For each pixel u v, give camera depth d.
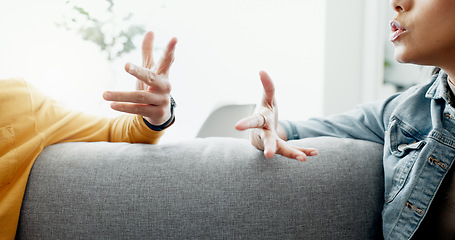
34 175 0.67
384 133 0.75
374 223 0.67
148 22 1.70
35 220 0.64
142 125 0.78
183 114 1.70
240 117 1.19
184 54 1.77
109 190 0.65
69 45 1.61
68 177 0.66
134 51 1.69
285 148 0.61
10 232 0.62
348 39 1.73
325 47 1.73
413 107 0.70
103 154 0.70
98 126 0.84
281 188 0.65
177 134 1.55
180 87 1.78
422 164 0.63
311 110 1.80
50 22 1.57
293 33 1.77
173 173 0.66
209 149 0.71
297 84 1.80
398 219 0.63
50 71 1.59
